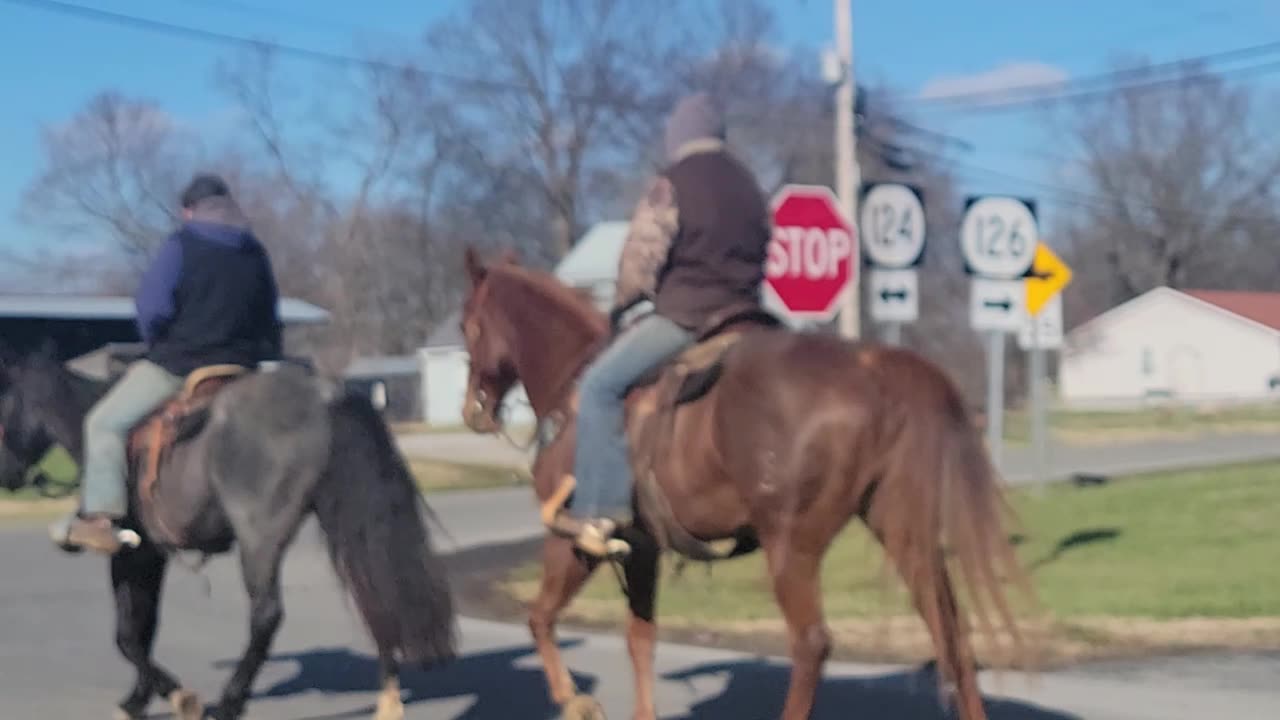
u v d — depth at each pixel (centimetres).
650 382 675
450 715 852
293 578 1545
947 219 4219
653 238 673
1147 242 7844
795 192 1152
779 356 622
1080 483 2255
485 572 1527
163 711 877
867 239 1302
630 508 678
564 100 5491
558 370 767
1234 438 3953
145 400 775
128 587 812
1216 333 7088
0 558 1734
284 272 5994
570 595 746
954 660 605
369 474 722
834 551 1509
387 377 6284
